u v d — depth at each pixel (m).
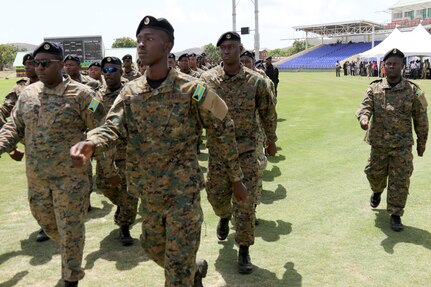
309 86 27.64
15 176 7.33
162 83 2.68
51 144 3.36
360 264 4.03
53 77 3.40
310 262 4.08
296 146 9.27
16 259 4.27
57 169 3.37
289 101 18.41
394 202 4.78
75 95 3.42
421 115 4.70
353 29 58.03
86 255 4.31
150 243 2.89
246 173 3.88
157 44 2.63
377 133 4.84
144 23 2.66
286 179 6.84
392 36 30.33
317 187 6.42
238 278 3.80
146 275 3.88
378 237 4.63
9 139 3.41
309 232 4.79
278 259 4.16
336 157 8.25
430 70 32.09
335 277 3.79
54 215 3.52
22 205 5.87
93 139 2.48
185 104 2.68
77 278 3.41
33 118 3.40
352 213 5.35
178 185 2.73
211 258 4.20
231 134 2.88
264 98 3.98
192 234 2.75
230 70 3.95
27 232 4.95
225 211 4.32
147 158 2.74
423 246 4.39
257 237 4.67
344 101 17.83
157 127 2.69
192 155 2.80
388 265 4.00
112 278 3.83
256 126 4.04
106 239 4.72
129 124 2.75
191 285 2.79
